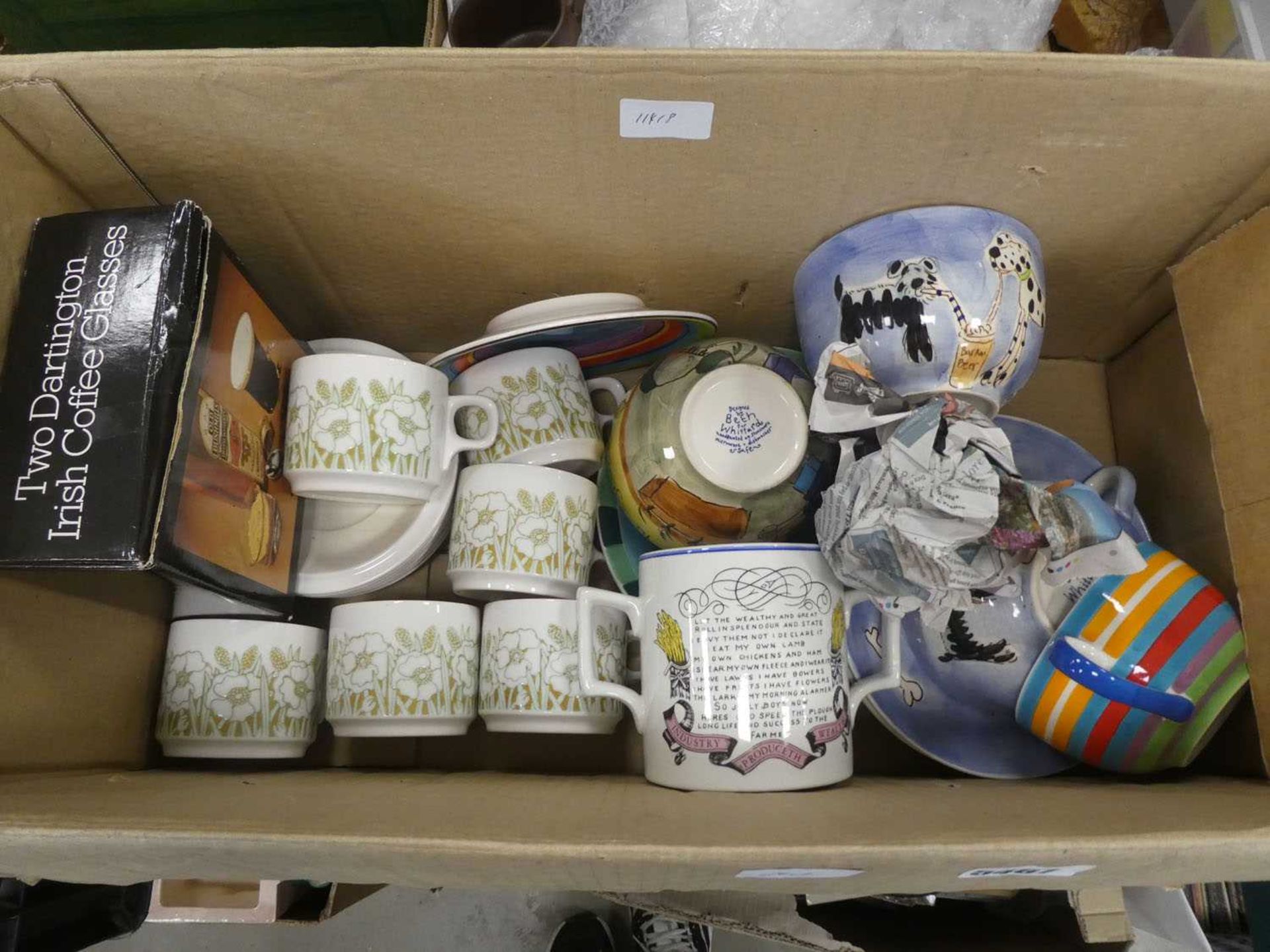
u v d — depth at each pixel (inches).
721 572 21.0
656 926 45.0
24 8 31.3
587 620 22.9
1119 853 15.1
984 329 21.8
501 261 26.0
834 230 24.3
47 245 19.6
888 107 19.9
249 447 22.6
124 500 17.9
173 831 15.1
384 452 24.5
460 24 29.3
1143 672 22.5
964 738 25.5
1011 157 21.4
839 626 21.7
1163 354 28.3
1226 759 24.2
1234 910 37.5
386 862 15.3
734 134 20.7
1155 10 30.7
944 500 18.5
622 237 24.8
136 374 18.5
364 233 24.5
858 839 15.3
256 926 48.2
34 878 16.9
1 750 19.3
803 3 23.7
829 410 21.3
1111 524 18.8
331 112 20.1
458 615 26.3
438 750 29.1
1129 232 24.0
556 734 29.1
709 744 20.7
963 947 27.5
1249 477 21.6
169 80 19.2
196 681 24.7
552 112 20.0
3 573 19.3
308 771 26.2
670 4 25.6
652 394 25.4
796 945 26.5
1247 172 21.5
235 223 24.0
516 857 15.0
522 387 27.3
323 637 27.4
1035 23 24.7
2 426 18.5
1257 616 21.1
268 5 31.7
